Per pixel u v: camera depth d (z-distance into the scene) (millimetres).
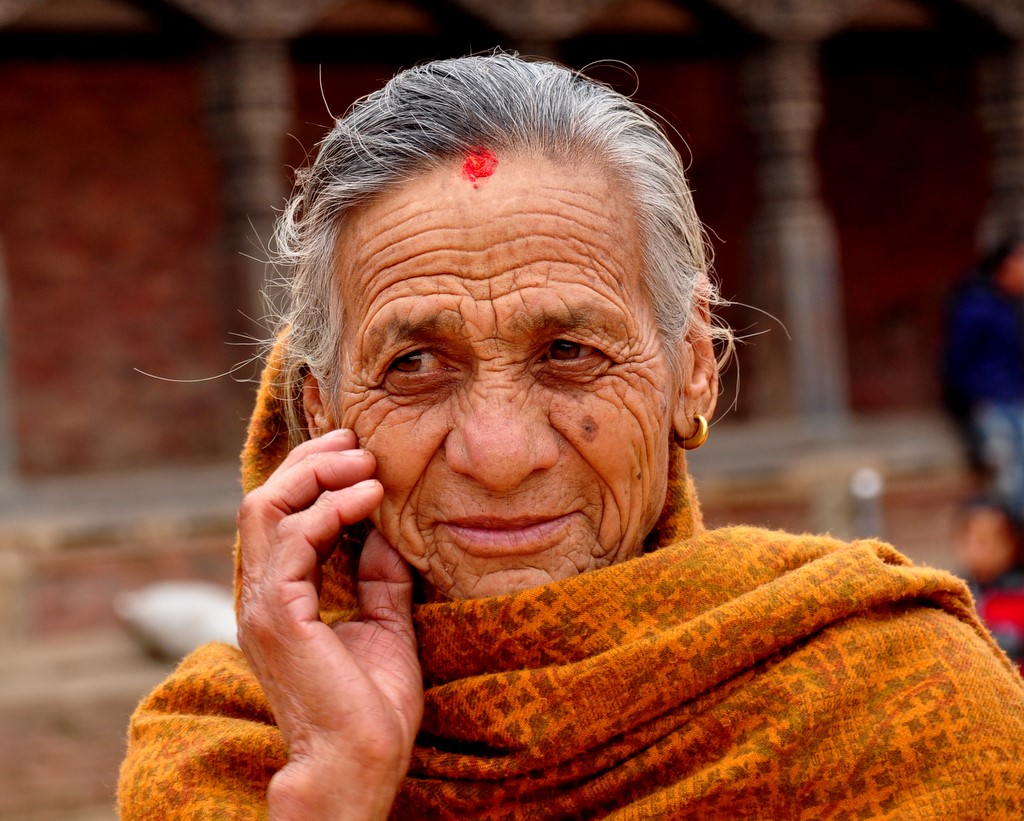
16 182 12789
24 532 9539
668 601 1873
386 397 1854
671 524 2023
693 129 14508
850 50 12703
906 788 1805
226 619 8805
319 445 1891
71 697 8109
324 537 1833
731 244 14648
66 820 7234
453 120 1818
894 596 1911
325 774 1759
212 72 9734
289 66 10945
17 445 12812
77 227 13000
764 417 11484
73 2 9477
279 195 9844
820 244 11164
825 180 14742
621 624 1860
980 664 1904
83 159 13000
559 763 1854
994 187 11898
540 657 1864
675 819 1804
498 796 1881
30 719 7965
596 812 1885
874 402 14945
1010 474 11016
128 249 13156
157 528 9875
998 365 11164
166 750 2096
